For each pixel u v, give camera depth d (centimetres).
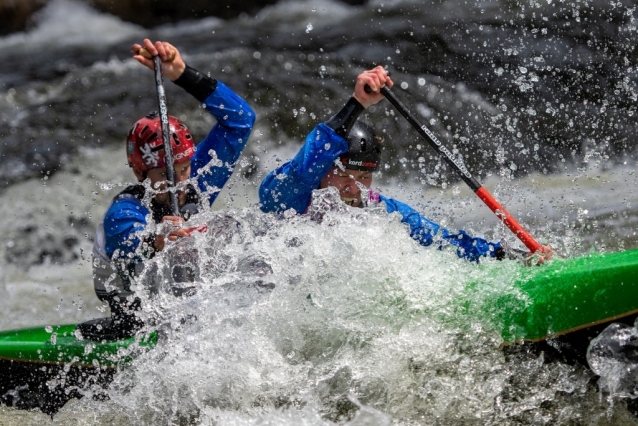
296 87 4034
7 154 3541
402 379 1249
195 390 1310
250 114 1683
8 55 5019
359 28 4919
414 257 1368
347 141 1464
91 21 5616
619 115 3319
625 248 2139
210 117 3838
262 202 1524
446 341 1248
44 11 5622
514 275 1284
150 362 1375
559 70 3688
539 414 1217
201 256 1432
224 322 1345
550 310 1202
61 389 1480
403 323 1280
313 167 1440
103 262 1512
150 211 1509
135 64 4650
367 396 1255
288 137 3622
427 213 2052
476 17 4528
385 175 3206
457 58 4162
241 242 1466
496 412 1220
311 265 1355
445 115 3588
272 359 1302
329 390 1270
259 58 4541
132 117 3919
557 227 2389
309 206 1504
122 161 3541
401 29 4666
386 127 3509
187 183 1515
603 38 3847
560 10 4216
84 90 4275
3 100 4144
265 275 1388
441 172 3039
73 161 3512
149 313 1422
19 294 2378
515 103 3588
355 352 1284
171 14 5722
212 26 5578
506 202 2330
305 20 5434
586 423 1209
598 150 3158
